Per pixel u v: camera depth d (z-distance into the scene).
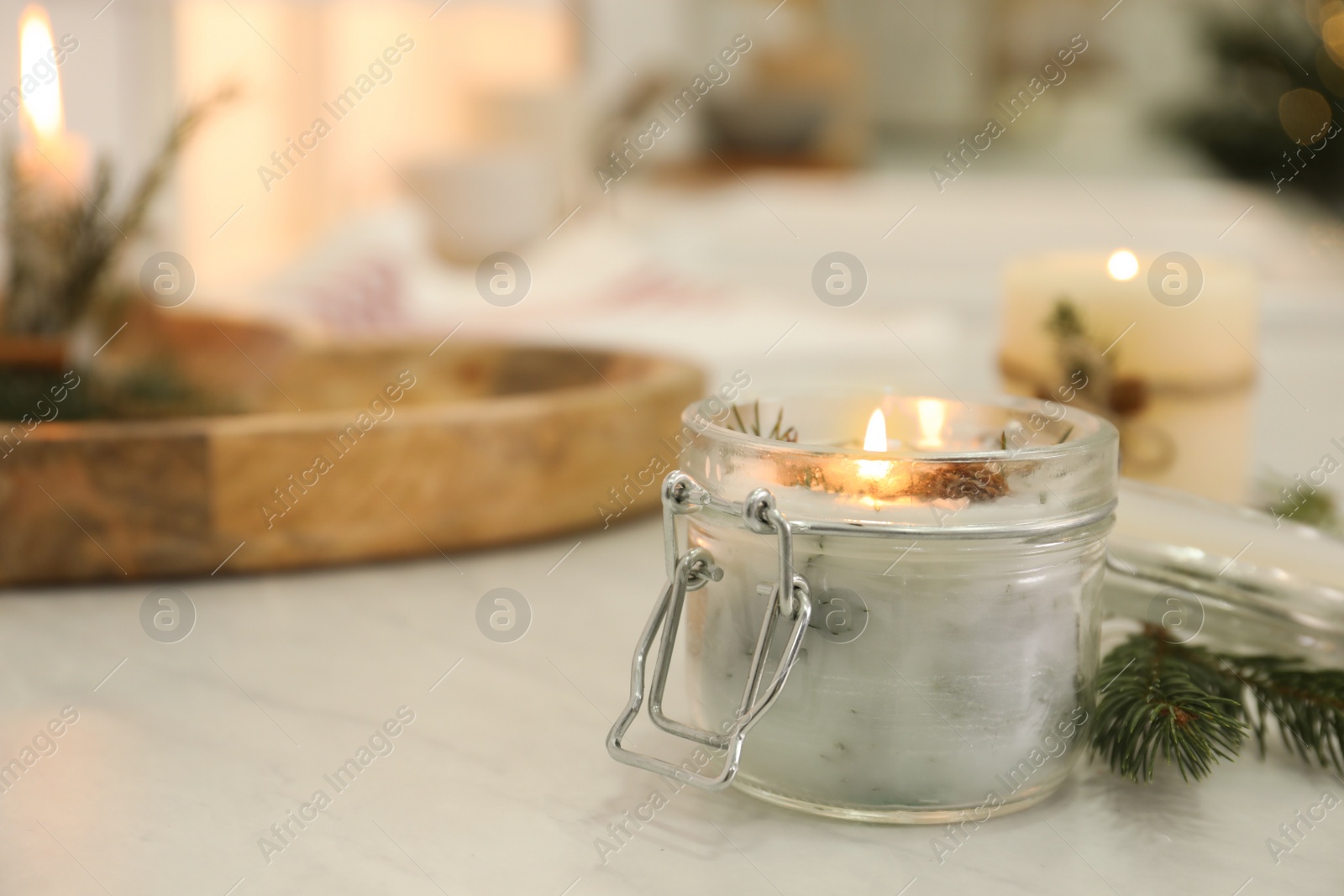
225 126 1.72
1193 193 1.88
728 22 2.06
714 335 1.12
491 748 0.57
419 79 1.94
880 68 2.20
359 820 0.53
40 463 0.66
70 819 0.53
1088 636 0.53
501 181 1.40
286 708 0.59
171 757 0.56
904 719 0.51
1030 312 0.64
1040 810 0.53
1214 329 0.63
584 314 1.21
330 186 1.90
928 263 1.77
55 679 0.60
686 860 0.51
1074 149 2.20
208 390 0.79
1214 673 0.55
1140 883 0.50
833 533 0.50
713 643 0.53
